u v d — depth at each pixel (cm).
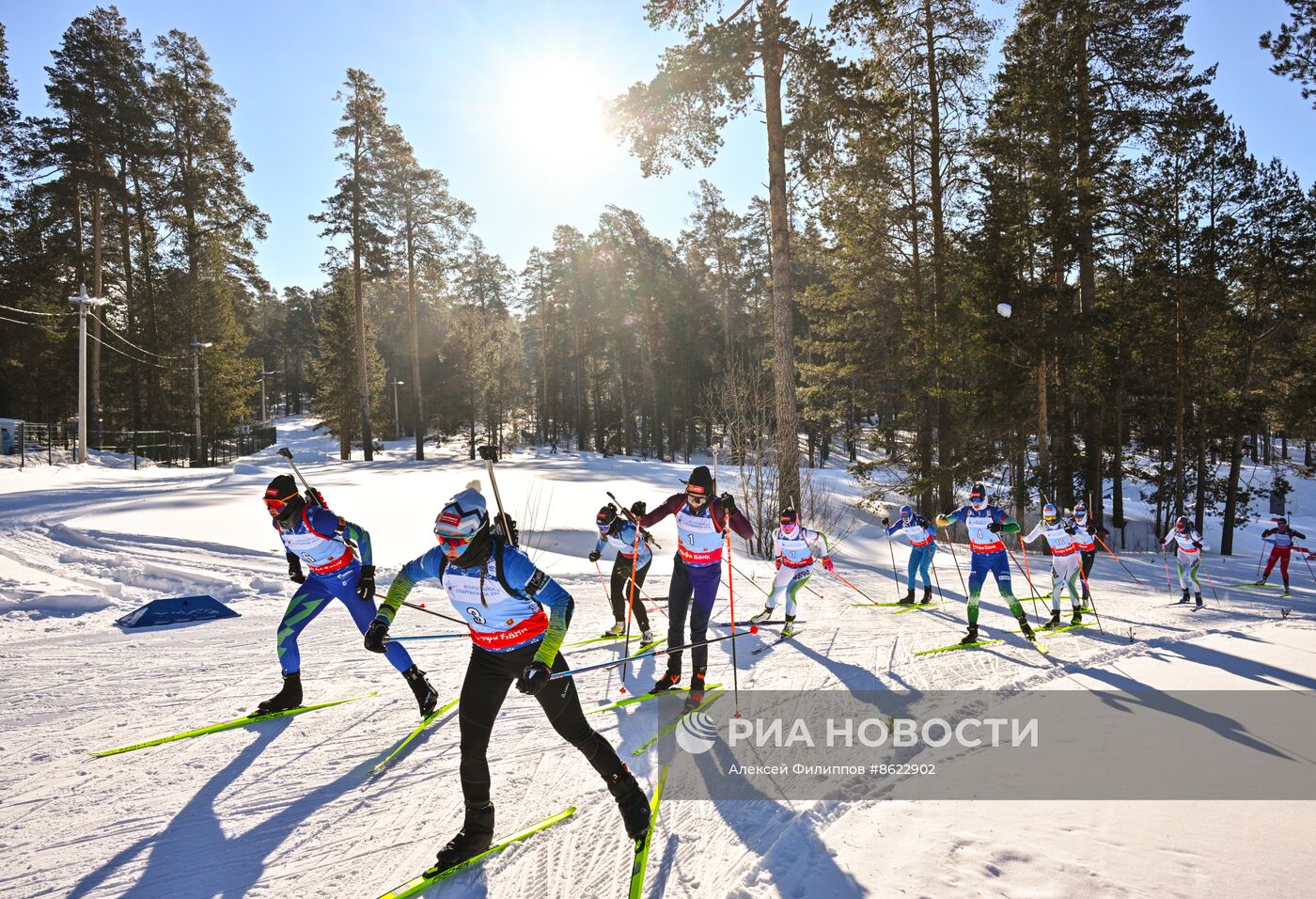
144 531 1302
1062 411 2147
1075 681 638
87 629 792
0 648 705
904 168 2188
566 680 341
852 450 4888
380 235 3806
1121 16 1928
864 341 2333
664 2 1485
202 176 3819
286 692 528
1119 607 1103
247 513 1529
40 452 3008
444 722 510
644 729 507
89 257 3475
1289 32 2002
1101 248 2070
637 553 752
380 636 365
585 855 340
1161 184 2277
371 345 4934
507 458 4600
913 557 1045
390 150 3831
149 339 3922
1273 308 2527
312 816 377
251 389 4406
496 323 6500
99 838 352
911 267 2228
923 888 298
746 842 351
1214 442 2895
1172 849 328
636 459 4612
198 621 837
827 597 1106
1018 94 2020
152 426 4125
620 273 5228
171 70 3841
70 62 3275
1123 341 2300
